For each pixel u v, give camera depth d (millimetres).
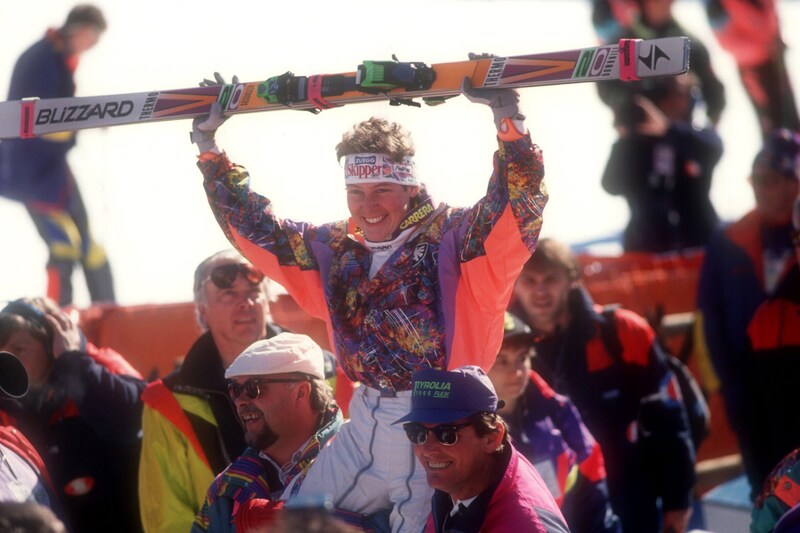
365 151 12820
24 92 27203
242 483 14211
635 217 28766
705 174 29031
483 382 12266
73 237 27562
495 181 12359
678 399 19156
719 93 32250
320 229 13711
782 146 21781
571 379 19047
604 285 25016
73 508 17344
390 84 12719
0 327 16969
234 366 14438
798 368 20297
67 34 27438
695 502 21984
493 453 12391
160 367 21703
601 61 11961
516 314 19547
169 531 15969
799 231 18734
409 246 12906
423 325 12711
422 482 12844
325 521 8984
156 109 14008
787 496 13320
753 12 32812
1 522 9875
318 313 13750
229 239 14102
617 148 28812
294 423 14375
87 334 21172
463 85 12344
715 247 22562
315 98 13203
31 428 17141
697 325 23516
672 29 31953
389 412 12875
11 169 27016
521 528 11992
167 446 16250
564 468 16938
